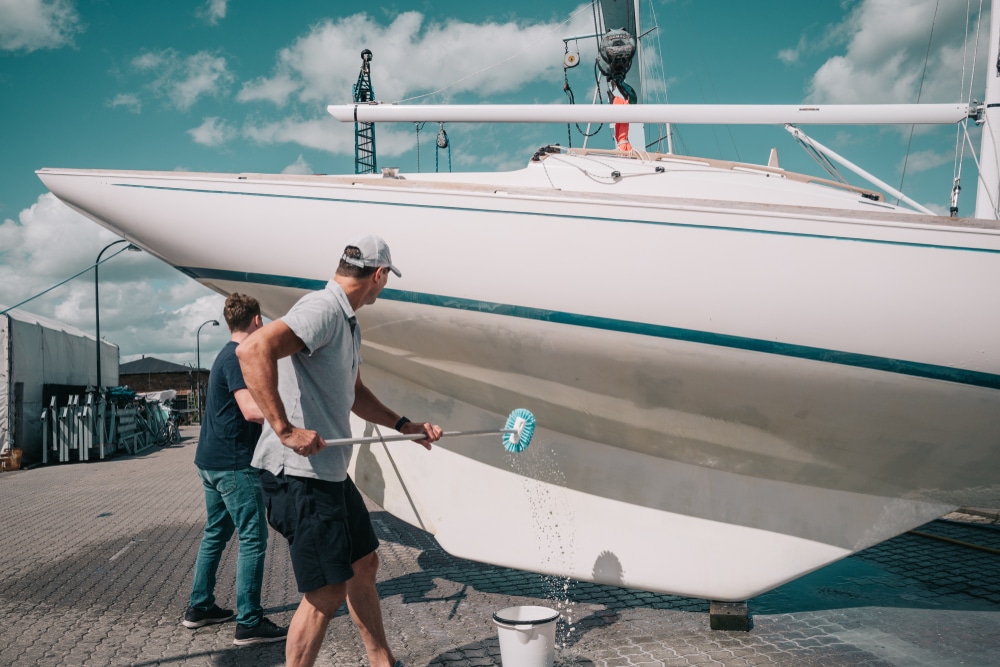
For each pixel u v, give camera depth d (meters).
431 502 3.66
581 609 3.38
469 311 3.17
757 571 3.18
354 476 3.86
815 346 2.83
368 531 2.37
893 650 2.77
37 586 4.08
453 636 2.98
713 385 3.04
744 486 3.32
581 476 3.50
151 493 8.56
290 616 3.33
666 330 2.94
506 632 2.34
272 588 3.87
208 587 3.20
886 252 2.72
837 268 2.74
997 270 2.67
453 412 3.73
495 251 3.04
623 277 2.91
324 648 2.87
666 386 3.11
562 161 3.76
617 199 2.89
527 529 3.49
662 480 3.40
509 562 3.46
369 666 2.66
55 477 11.43
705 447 3.31
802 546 3.22
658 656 2.72
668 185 3.45
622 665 2.62
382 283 2.36
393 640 2.94
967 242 2.68
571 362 3.16
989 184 3.70
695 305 2.87
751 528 3.27
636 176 3.56
